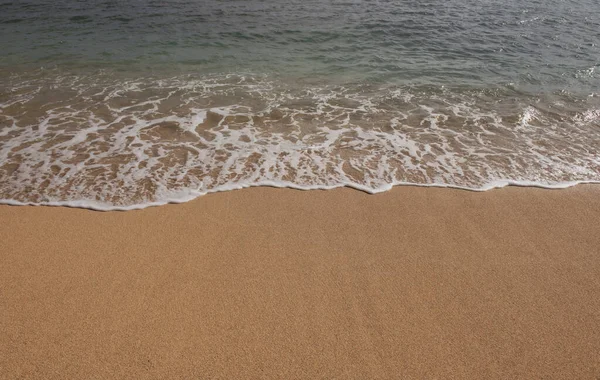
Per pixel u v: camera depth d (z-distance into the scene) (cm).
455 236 382
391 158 515
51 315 288
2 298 301
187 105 653
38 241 360
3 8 1223
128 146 525
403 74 805
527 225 399
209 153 514
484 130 593
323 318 293
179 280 322
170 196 429
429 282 329
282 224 392
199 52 901
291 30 1054
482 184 465
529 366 263
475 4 1346
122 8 1241
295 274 333
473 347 275
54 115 607
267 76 784
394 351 271
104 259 341
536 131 593
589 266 349
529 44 989
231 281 324
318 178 470
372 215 409
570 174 488
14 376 246
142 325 283
